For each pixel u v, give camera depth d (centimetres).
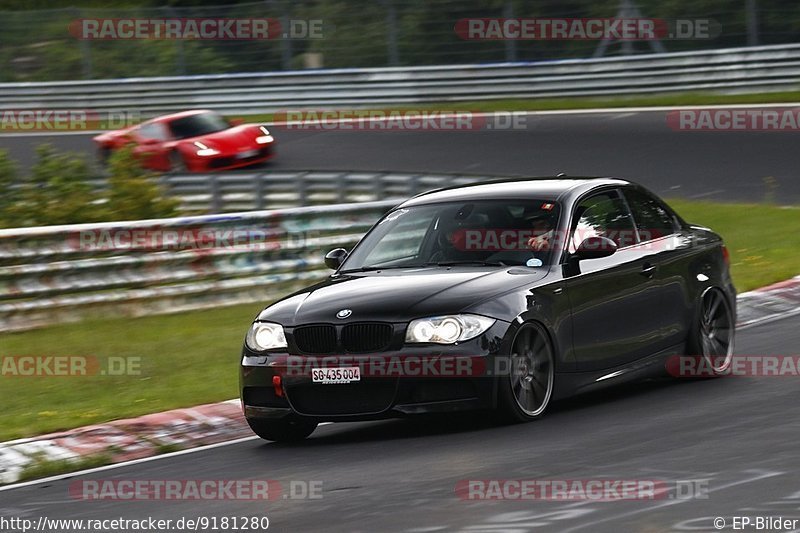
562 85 9506
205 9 10906
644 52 9975
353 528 1616
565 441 2098
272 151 8181
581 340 2448
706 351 2755
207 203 6756
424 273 2439
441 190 2769
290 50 10788
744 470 1745
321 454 2242
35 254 4172
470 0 10512
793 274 4159
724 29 9500
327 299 2372
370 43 10731
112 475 2252
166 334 3938
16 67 11219
